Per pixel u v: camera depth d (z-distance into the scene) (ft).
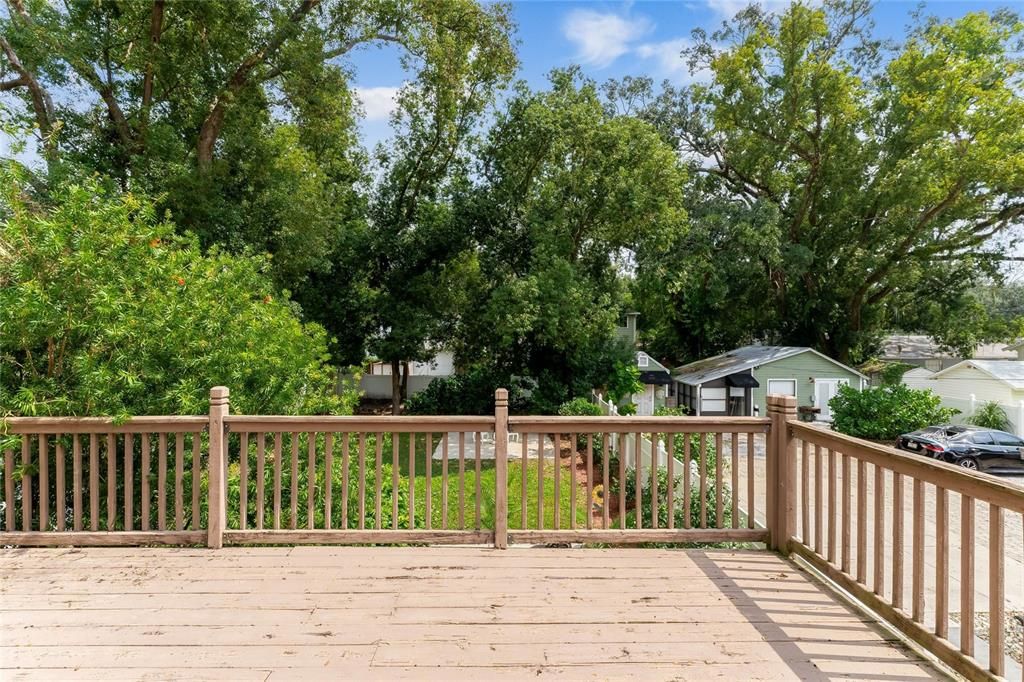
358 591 8.87
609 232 54.54
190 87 37.70
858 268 66.69
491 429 11.00
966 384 52.26
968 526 6.61
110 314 11.62
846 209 64.64
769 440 10.99
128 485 10.82
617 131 50.34
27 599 8.54
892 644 7.39
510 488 27.66
